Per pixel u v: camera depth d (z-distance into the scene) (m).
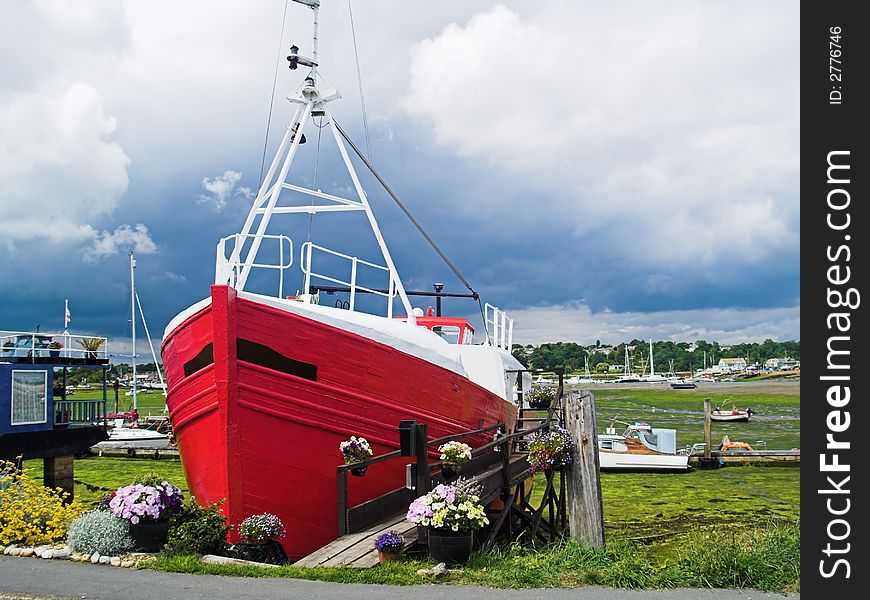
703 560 7.73
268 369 10.37
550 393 22.75
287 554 10.84
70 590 7.36
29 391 17.78
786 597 6.95
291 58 13.27
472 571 7.88
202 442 10.91
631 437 30.06
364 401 11.27
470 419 13.62
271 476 10.55
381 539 8.49
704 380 170.25
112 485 23.91
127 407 66.81
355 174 13.50
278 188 12.69
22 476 11.73
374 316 12.38
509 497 11.72
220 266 10.84
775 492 23.22
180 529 8.95
